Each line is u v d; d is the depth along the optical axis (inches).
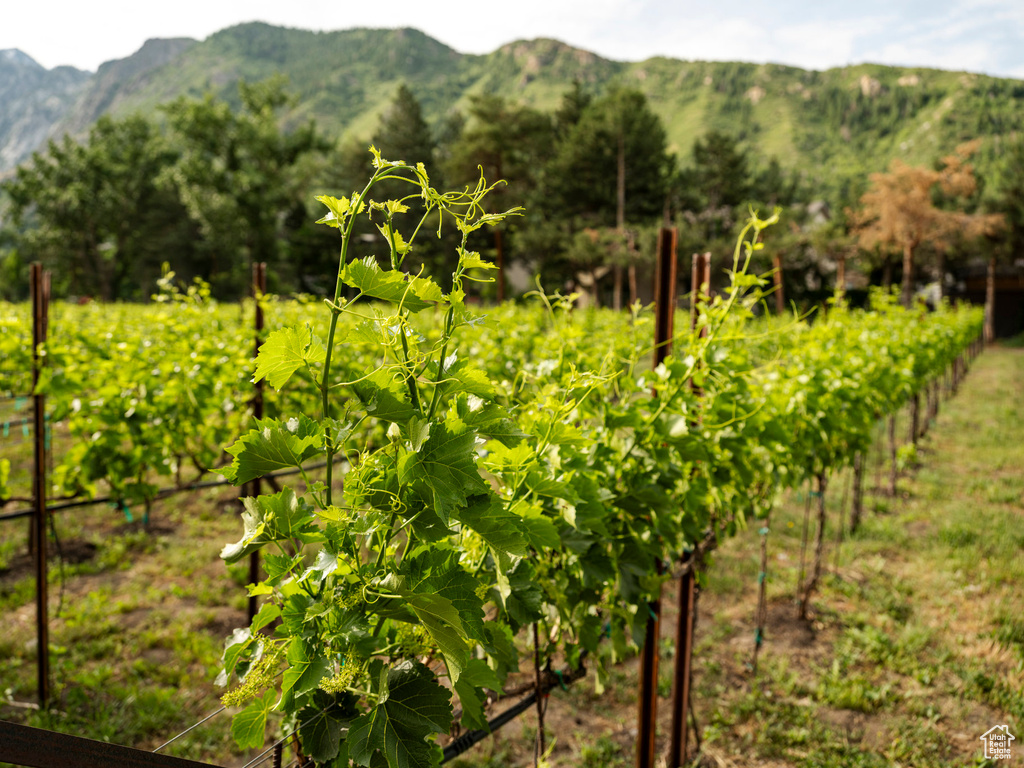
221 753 128.1
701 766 125.6
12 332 221.5
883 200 1537.9
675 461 88.8
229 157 1656.0
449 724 43.1
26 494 252.5
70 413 148.8
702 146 2084.2
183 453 173.6
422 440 40.7
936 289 1594.5
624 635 86.7
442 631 40.5
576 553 68.8
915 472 307.3
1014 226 1375.5
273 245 1716.3
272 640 44.3
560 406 63.3
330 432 40.8
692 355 91.0
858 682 147.4
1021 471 308.8
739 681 149.7
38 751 30.6
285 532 41.4
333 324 40.4
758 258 1473.9
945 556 210.4
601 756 125.9
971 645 161.9
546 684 86.4
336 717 43.8
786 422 133.4
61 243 1856.5
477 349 208.2
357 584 42.2
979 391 585.0
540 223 1590.8
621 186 1593.3
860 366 189.2
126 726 133.2
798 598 182.9
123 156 1925.4
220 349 194.9
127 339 202.5
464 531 56.8
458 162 1614.2
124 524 237.0
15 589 187.9
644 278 1587.1
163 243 1844.2
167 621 173.8
